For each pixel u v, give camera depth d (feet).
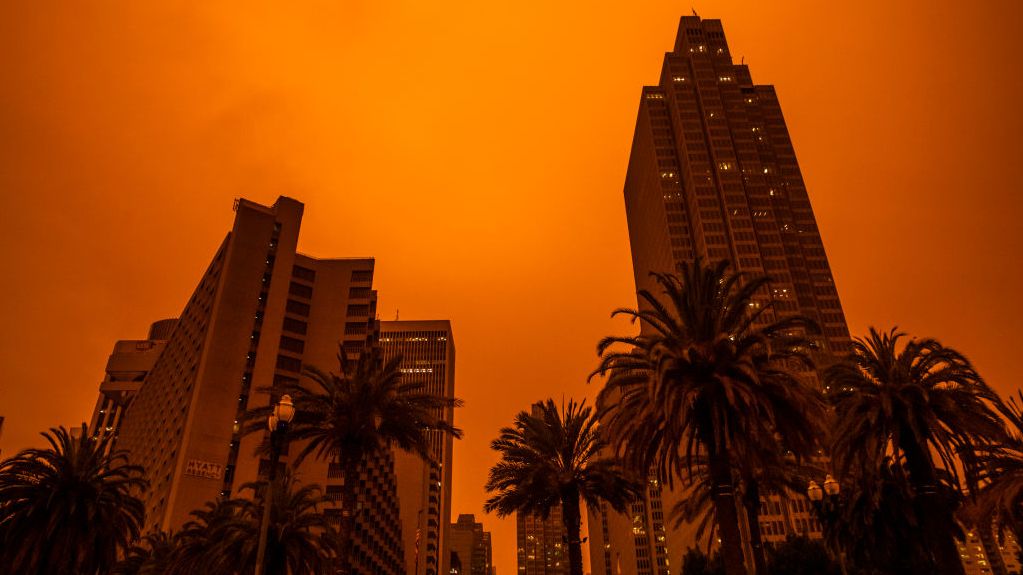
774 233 541.75
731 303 98.02
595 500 148.77
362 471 350.23
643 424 96.43
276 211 413.59
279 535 146.82
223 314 361.30
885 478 129.80
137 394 522.47
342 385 127.65
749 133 598.75
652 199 622.95
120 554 290.15
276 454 73.41
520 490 142.51
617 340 101.14
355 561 324.80
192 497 305.94
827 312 524.52
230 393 341.82
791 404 90.99
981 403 105.70
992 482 115.55
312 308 411.34
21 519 125.90
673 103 624.59
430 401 131.54
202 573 153.07
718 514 89.61
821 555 188.75
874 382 109.60
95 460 138.10
